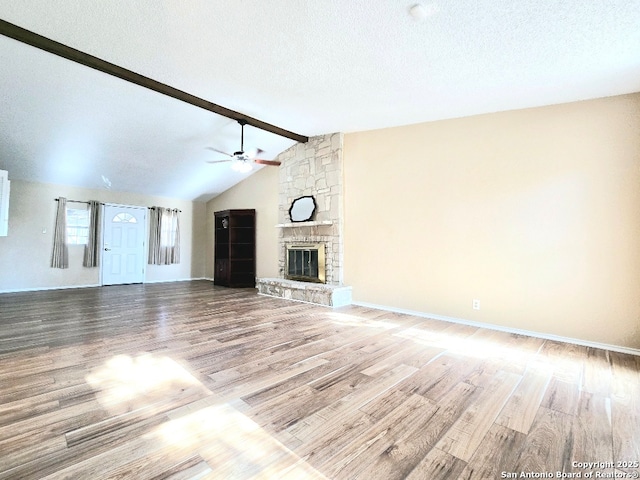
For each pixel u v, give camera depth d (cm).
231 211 718
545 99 335
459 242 407
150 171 650
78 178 641
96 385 223
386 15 224
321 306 499
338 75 321
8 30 269
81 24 266
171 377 238
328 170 555
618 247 307
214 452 154
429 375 246
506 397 212
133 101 418
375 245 495
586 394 217
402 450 157
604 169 315
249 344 315
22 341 318
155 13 246
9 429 170
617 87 296
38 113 423
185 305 504
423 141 444
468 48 253
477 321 391
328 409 195
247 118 464
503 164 375
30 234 626
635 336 298
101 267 711
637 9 194
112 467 142
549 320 342
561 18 208
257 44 277
